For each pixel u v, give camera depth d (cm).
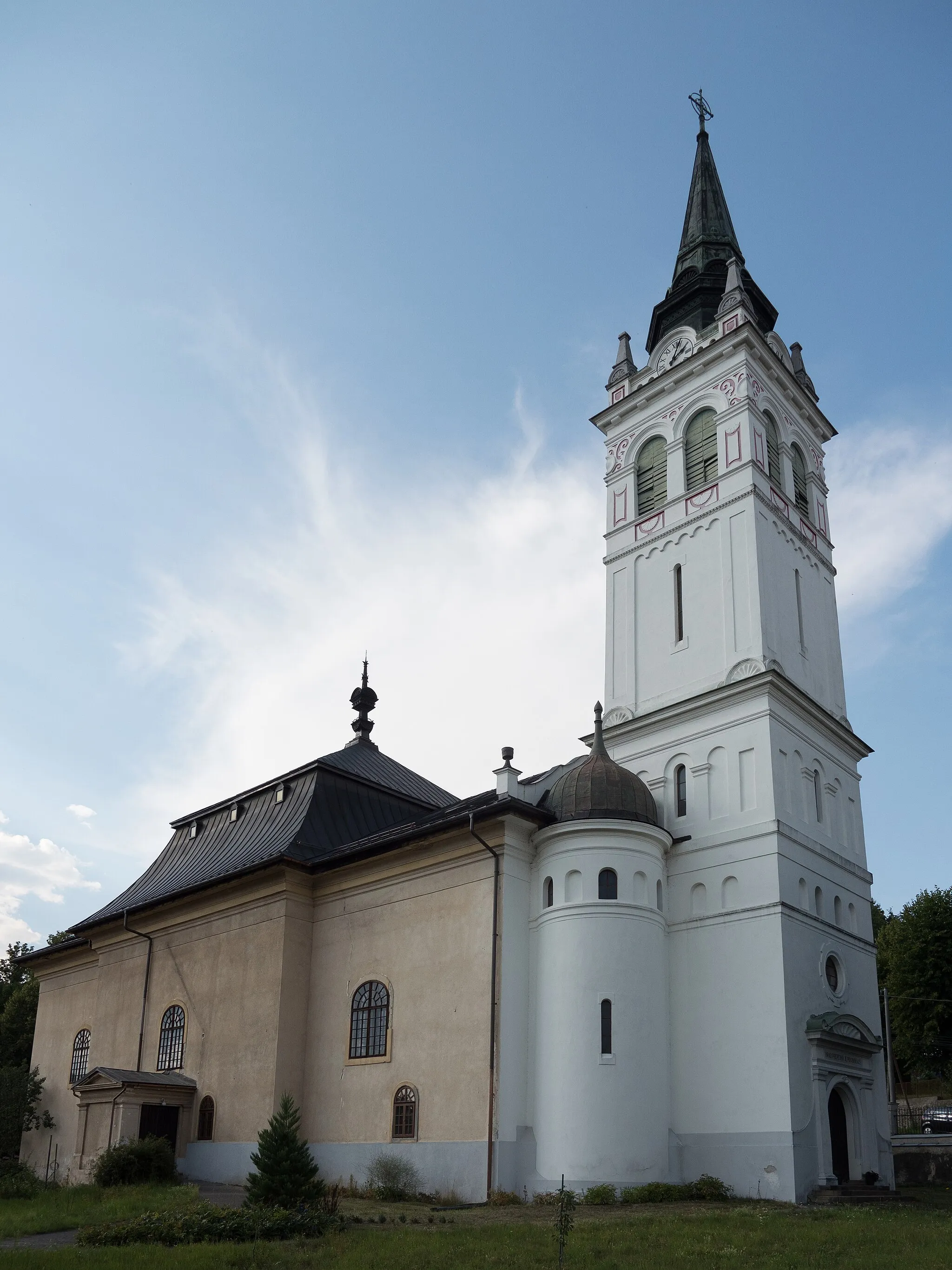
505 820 3547
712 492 4184
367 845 3941
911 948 6781
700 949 3478
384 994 3784
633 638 4222
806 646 4106
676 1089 3369
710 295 4844
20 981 8300
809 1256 1988
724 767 3675
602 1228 2391
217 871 4616
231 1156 3916
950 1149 4150
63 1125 5122
